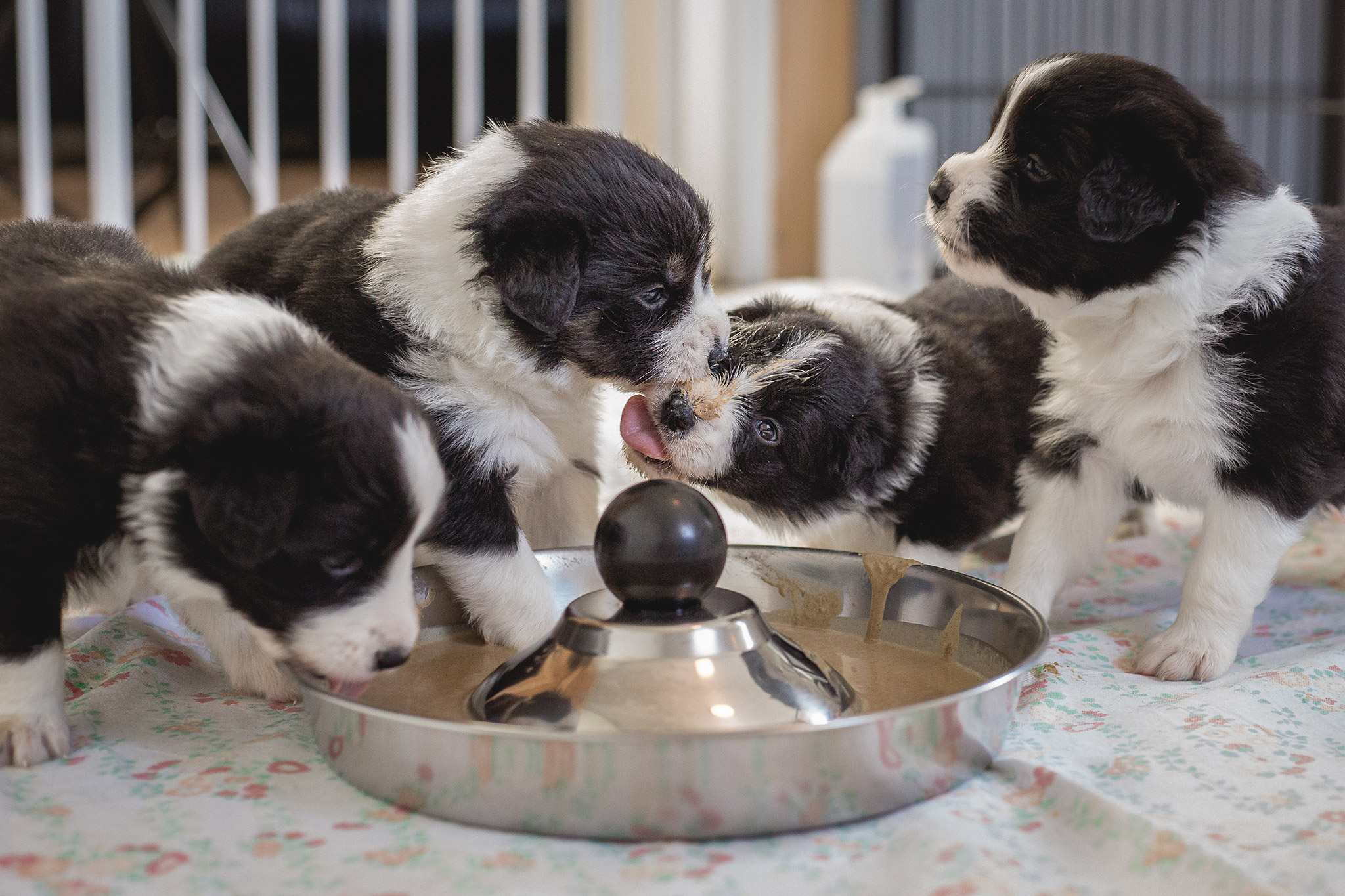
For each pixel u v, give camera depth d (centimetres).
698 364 82
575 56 243
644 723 62
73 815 62
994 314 98
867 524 93
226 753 68
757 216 260
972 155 82
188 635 82
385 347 78
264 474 62
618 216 79
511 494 81
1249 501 79
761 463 87
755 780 60
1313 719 71
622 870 58
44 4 203
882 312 97
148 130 214
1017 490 94
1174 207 75
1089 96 78
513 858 59
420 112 242
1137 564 99
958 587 75
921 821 61
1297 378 77
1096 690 75
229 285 83
